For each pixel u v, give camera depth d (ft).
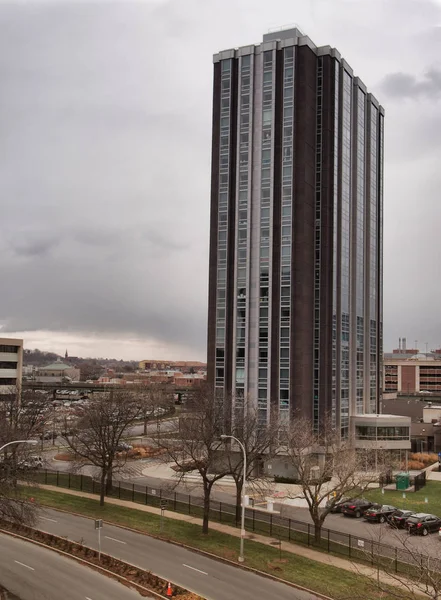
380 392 330.54
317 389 263.29
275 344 256.32
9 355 430.61
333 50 277.23
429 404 396.57
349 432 281.74
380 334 333.83
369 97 326.65
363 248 315.17
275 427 212.64
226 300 266.98
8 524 159.33
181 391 612.70
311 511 146.61
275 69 268.41
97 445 209.46
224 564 129.49
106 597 108.99
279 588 114.62
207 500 154.40
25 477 165.27
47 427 373.40
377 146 339.57
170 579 118.42
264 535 152.56
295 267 256.73
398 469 249.14
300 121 262.47
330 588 113.60
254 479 196.13
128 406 360.48
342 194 284.82
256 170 267.80
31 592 110.83
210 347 268.00
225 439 182.80
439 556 133.80
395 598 104.68
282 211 261.65
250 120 270.67
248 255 264.72
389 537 155.22
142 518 168.04
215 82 279.69
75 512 175.01
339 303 278.05
